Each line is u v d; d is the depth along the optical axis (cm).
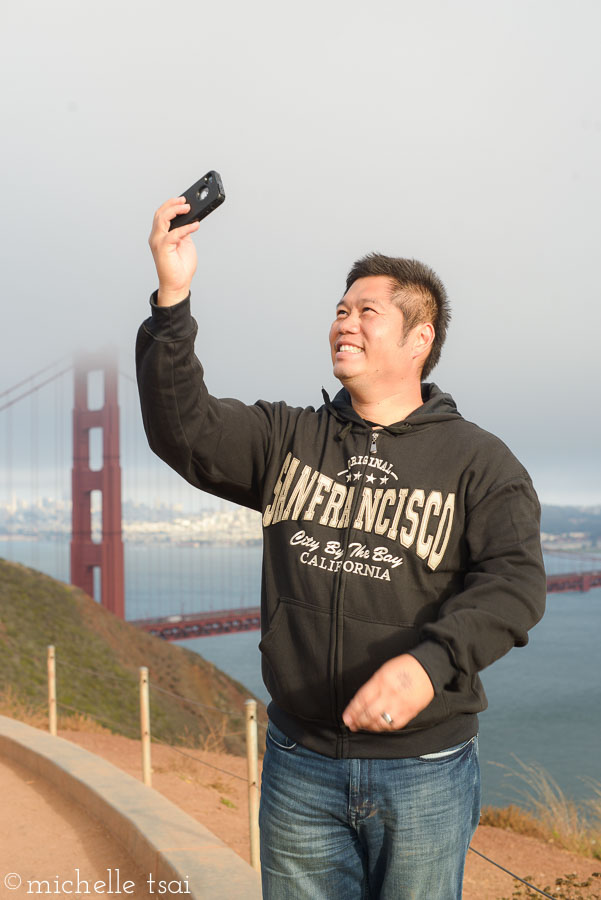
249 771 405
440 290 172
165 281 152
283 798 158
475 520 148
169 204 152
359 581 150
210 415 161
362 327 165
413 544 150
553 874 550
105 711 2817
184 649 4834
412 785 146
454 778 149
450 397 176
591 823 679
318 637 152
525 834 671
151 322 154
